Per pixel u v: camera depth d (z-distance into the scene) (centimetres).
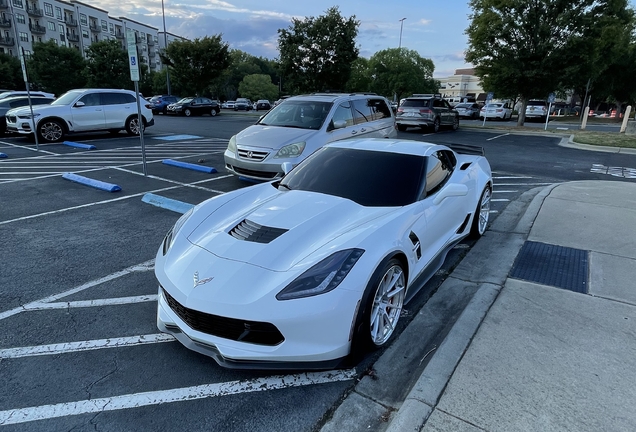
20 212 598
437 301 362
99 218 576
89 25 8575
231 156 728
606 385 242
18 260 433
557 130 2100
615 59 2164
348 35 2386
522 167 1055
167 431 221
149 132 1741
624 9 1930
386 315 293
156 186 761
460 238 447
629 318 314
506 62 2042
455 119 2069
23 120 1282
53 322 321
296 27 2414
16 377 260
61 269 414
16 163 976
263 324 238
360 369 277
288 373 271
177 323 267
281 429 225
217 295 246
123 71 4456
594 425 212
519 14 1955
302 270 254
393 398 249
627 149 1356
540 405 226
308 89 2533
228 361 249
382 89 5853
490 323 307
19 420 225
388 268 283
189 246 300
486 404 227
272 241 282
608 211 590
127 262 434
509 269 406
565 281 378
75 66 4519
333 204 335
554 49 1962
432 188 385
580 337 289
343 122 782
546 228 523
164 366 274
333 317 245
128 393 249
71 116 1365
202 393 250
